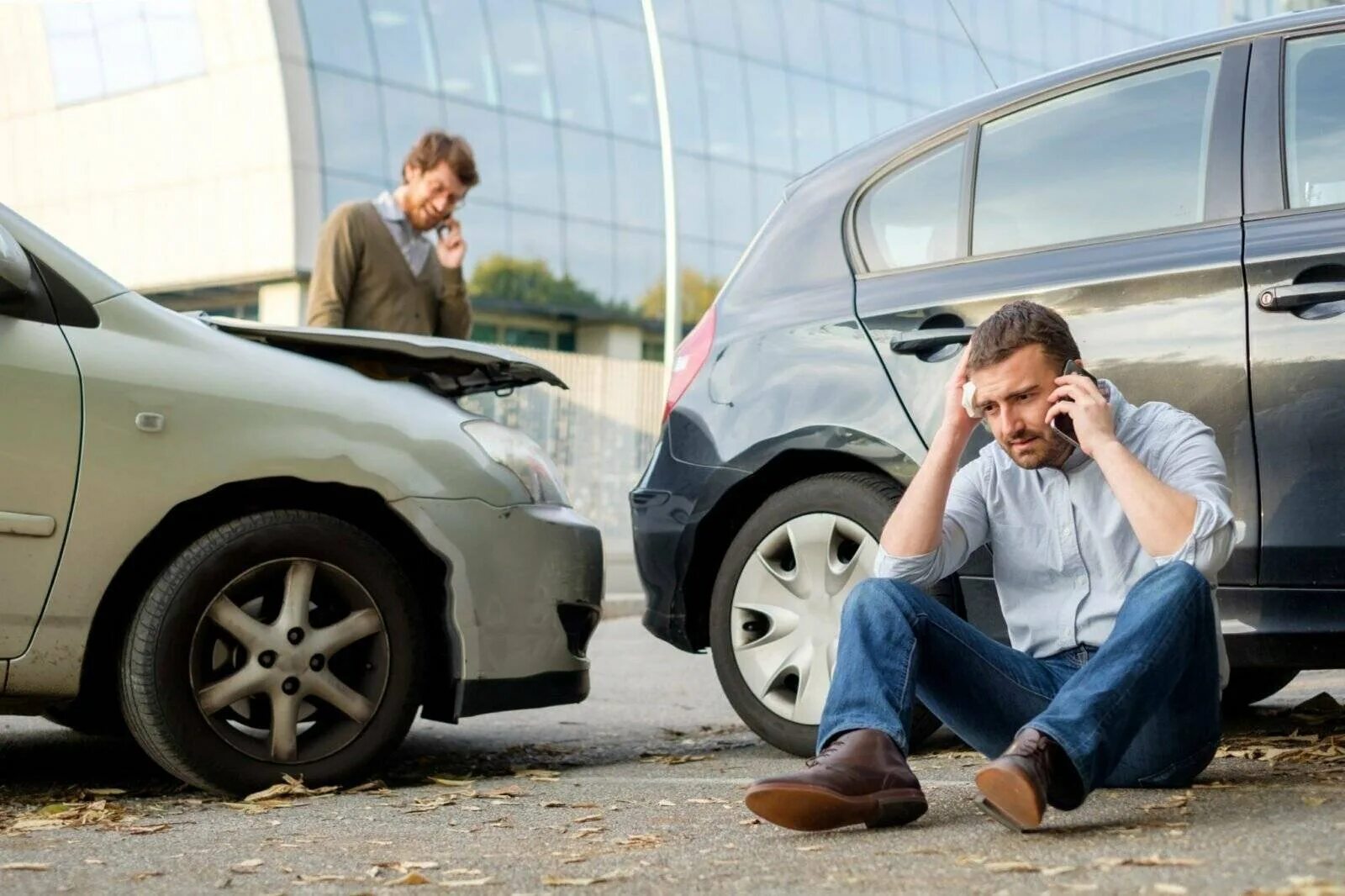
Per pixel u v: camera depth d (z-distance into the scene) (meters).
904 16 41.56
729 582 4.58
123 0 34.34
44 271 3.98
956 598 4.23
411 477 4.25
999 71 33.03
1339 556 3.63
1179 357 3.85
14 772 4.61
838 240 4.57
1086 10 33.34
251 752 4.01
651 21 17.42
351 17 33.75
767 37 39.78
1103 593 3.17
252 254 33.16
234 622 4.00
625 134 38.28
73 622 3.88
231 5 33.16
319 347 4.46
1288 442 3.70
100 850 3.29
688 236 38.91
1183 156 4.02
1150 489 2.96
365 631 4.16
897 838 2.86
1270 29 4.04
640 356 39.03
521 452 4.49
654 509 4.74
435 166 5.71
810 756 4.39
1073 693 2.80
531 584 4.38
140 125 34.47
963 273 4.26
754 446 4.53
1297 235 3.76
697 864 2.79
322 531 4.10
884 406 4.31
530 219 36.88
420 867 2.95
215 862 3.10
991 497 3.28
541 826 3.39
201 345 4.14
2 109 35.94
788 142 40.22
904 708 2.97
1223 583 3.77
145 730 3.93
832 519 4.39
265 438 4.08
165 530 4.08
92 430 3.90
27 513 3.81
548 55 37.00
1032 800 2.69
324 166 33.09
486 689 4.30
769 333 4.60
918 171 4.50
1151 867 2.47
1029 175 4.27
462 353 4.48
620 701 6.62
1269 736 4.20
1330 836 2.58
